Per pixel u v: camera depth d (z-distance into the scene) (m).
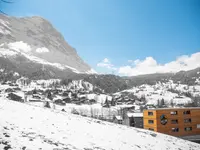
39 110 29.83
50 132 18.42
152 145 25.16
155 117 62.22
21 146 12.18
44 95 190.62
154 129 62.38
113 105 179.62
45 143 14.12
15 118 20.16
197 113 66.38
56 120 25.22
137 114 88.19
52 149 13.22
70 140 17.38
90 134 22.25
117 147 19.47
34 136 15.30
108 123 35.69
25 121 20.08
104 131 26.09
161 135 36.69
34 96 161.50
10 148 11.37
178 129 63.31
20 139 13.52
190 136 63.50
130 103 198.25
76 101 179.38
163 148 25.16
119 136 25.22
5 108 24.16
